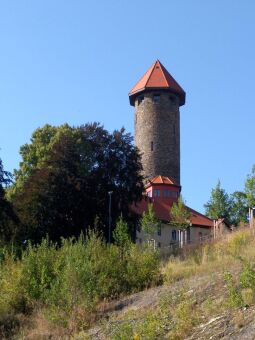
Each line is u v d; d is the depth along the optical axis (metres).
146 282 17.47
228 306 11.06
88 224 41.59
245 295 11.00
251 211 32.66
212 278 13.85
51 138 50.25
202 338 10.08
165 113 74.75
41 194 40.59
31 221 39.91
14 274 18.66
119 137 47.22
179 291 13.55
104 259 18.08
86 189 42.72
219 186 67.25
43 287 17.52
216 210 66.12
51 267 18.27
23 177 49.72
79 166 42.97
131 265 17.89
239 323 9.98
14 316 16.83
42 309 16.59
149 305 13.94
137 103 76.75
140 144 74.75
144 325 10.95
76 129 48.16
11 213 38.59
